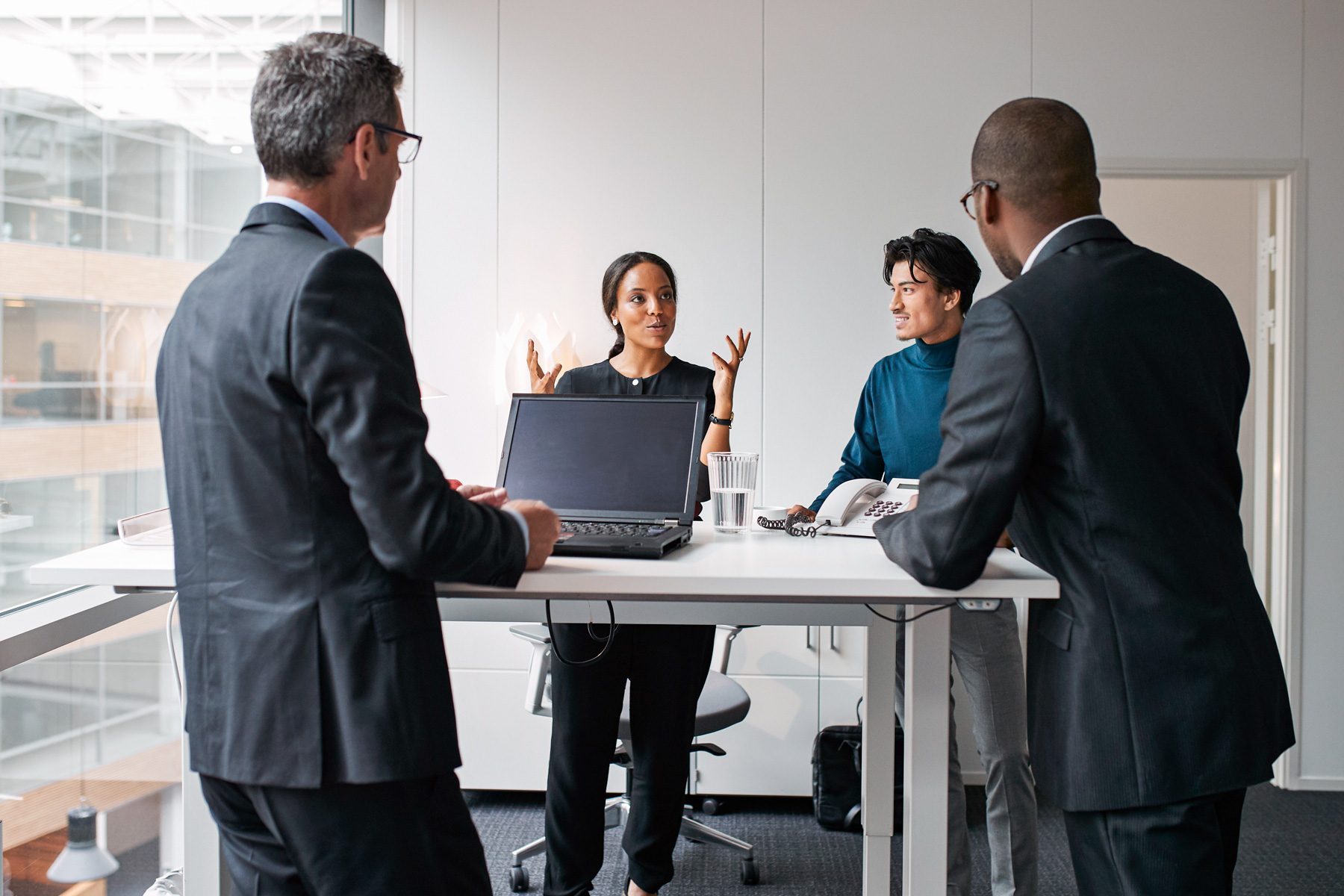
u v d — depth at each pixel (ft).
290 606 3.72
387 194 4.30
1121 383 4.21
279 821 3.83
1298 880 9.16
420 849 3.93
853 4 11.27
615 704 7.55
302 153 3.99
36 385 6.70
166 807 8.33
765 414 11.40
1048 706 4.43
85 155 7.22
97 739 7.45
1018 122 4.68
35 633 5.42
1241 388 4.65
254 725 3.73
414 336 11.41
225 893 5.47
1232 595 4.28
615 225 11.36
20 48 6.52
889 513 5.77
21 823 6.62
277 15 10.12
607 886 8.95
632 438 5.83
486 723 11.21
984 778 11.53
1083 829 4.39
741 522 5.90
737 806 11.21
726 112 11.31
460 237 11.39
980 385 4.29
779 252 11.35
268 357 3.67
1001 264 4.96
